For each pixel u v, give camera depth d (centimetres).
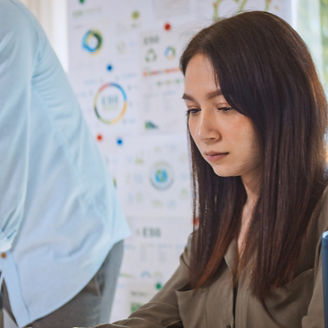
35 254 131
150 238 203
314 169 73
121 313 208
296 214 73
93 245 133
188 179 195
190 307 90
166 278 200
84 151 137
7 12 117
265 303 75
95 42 211
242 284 80
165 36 196
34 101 128
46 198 130
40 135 130
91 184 136
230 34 71
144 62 202
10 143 117
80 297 133
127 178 207
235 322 80
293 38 73
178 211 197
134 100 204
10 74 116
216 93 71
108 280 140
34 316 133
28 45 120
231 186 87
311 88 72
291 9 173
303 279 73
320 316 61
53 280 132
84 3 213
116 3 206
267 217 74
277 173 72
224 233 87
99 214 135
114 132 209
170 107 197
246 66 70
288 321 73
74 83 216
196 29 164
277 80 70
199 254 89
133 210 206
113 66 208
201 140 74
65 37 226
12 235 121
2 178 118
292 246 73
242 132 72
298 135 71
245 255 79
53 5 224
